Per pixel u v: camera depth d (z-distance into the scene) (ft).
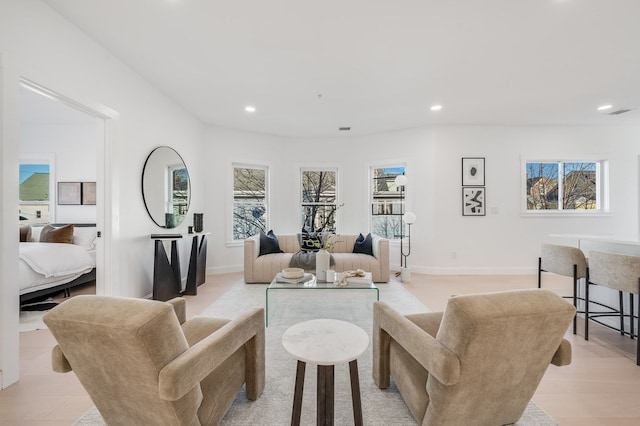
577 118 15.16
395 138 17.24
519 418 4.81
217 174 16.55
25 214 16.26
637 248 8.47
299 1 6.79
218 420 4.50
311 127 16.75
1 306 5.91
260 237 15.69
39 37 6.74
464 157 16.16
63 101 7.73
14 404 5.49
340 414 5.25
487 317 3.53
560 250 9.44
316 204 18.81
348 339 4.74
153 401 3.60
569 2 6.78
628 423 5.09
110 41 8.43
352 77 10.60
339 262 14.14
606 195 16.49
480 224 16.25
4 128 5.95
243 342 4.96
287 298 12.26
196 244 12.61
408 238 16.83
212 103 13.19
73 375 6.43
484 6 6.94
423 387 4.54
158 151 11.79
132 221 10.36
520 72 10.22
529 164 16.61
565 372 6.67
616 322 9.16
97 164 9.17
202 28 7.81
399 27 7.74
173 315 3.65
